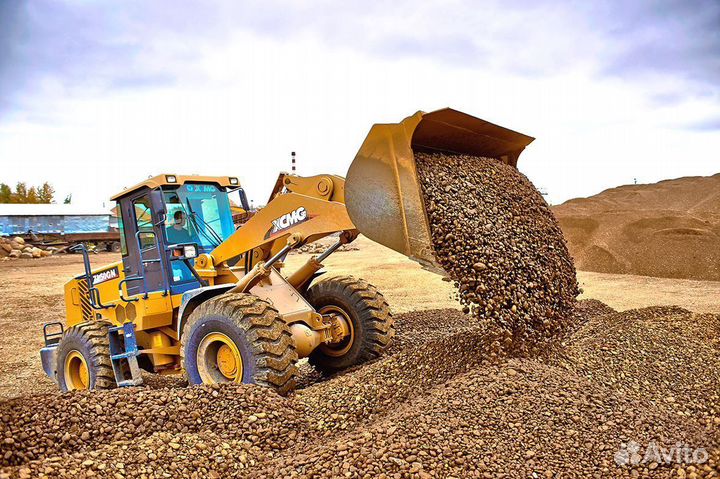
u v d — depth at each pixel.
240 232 6.25
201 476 3.64
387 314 6.55
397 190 4.88
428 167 5.31
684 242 15.70
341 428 4.41
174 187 6.48
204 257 6.38
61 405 4.35
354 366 6.44
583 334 6.38
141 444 3.84
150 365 6.80
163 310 6.33
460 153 5.91
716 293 11.91
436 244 4.82
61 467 3.48
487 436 3.71
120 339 6.74
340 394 4.92
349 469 3.41
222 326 5.21
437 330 8.09
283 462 3.71
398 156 4.88
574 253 17.84
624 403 4.16
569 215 20.58
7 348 9.89
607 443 3.67
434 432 3.70
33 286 18.09
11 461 3.85
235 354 5.16
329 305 6.71
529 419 3.88
